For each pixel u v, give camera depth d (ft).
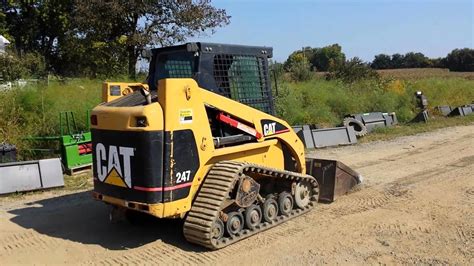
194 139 17.71
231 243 18.39
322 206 23.68
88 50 83.61
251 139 20.34
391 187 27.53
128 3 76.95
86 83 46.70
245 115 19.94
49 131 35.68
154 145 16.57
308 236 19.45
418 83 81.20
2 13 100.58
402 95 70.95
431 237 19.38
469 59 221.46
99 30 80.23
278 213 21.11
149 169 16.60
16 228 20.75
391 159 36.88
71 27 87.15
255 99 21.09
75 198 25.82
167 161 16.81
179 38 80.94
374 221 21.35
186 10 78.48
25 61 58.44
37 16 104.01
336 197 24.93
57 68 100.01
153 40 78.74
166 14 80.48
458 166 33.27
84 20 78.02
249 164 18.76
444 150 40.19
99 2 75.51
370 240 19.07
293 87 59.26
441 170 32.07
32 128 35.24
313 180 22.86
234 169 18.13
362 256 17.47
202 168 18.21
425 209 23.07
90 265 16.80
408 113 65.51
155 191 16.67
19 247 18.53
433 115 67.87
